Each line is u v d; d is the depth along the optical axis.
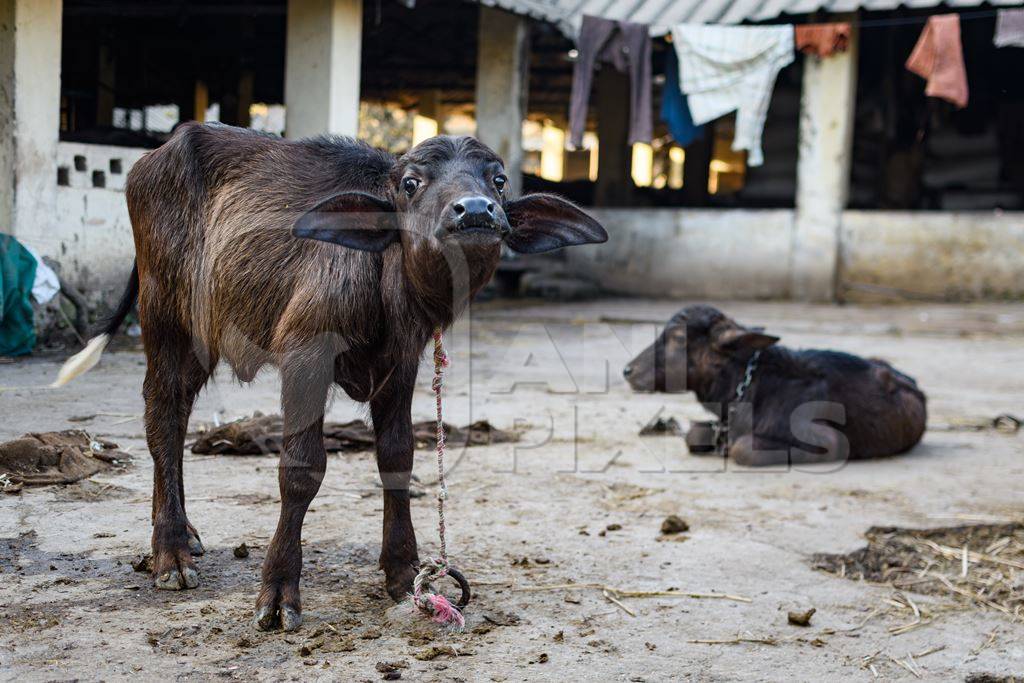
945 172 21.81
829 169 18.72
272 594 3.96
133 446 6.40
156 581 4.28
